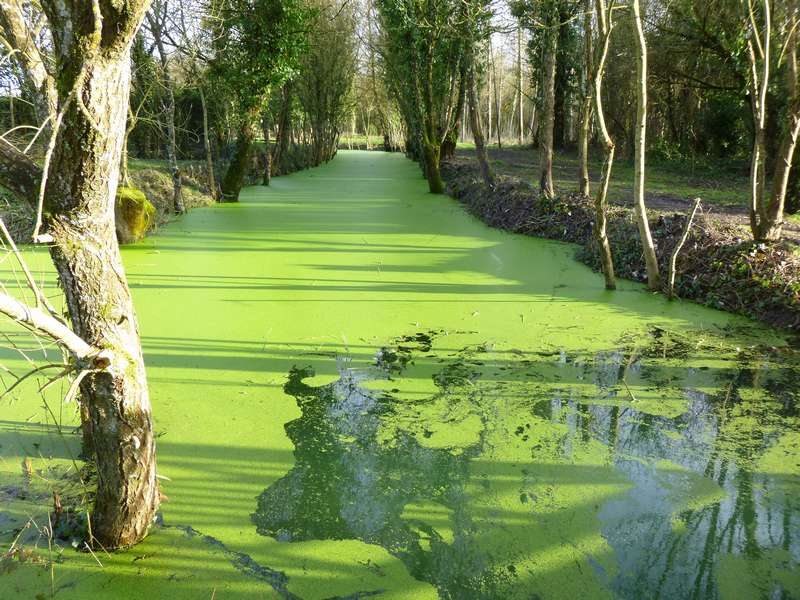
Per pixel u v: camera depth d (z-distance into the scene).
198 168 15.08
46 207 2.36
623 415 4.26
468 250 9.13
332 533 3.10
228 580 2.77
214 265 8.23
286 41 13.55
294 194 16.44
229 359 5.14
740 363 5.07
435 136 16.44
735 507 3.31
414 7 14.75
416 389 4.65
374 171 24.39
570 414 4.28
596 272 7.84
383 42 23.11
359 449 3.85
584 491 3.44
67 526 3.03
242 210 13.22
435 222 11.63
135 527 2.94
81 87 2.16
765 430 4.06
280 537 3.06
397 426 4.12
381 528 3.14
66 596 2.65
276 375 4.86
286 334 5.71
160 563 2.85
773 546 3.02
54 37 2.15
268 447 3.86
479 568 2.87
